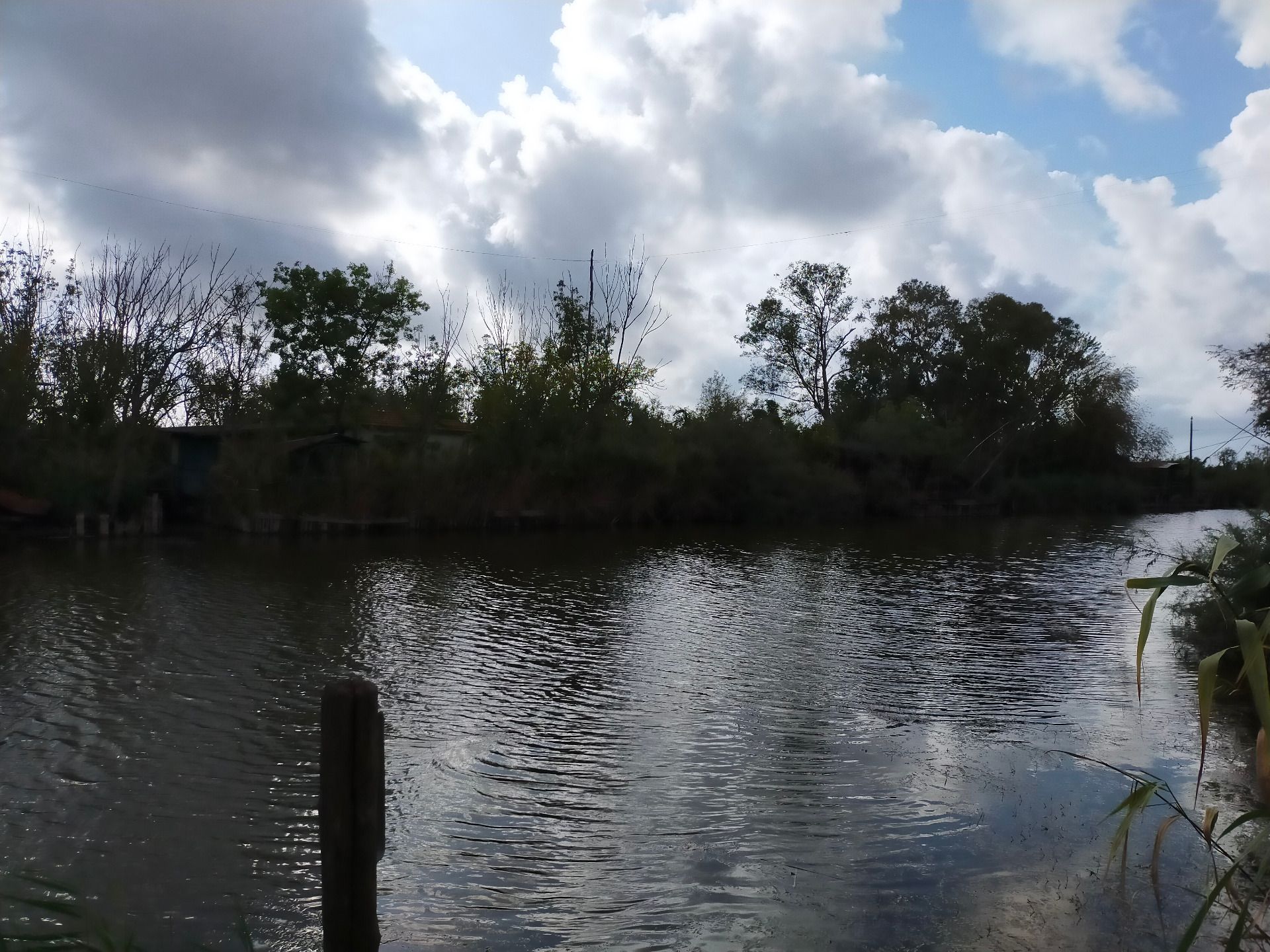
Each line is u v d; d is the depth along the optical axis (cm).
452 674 1274
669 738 989
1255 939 550
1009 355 6225
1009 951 549
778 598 2081
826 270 6644
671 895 625
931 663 1381
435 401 3888
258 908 604
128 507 3195
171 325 3481
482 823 751
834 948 555
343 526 3441
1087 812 775
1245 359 1894
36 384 3170
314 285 3972
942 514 5569
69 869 658
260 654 1362
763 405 5872
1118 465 6391
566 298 4409
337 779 412
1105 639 1586
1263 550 1298
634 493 4288
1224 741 980
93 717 1030
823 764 902
